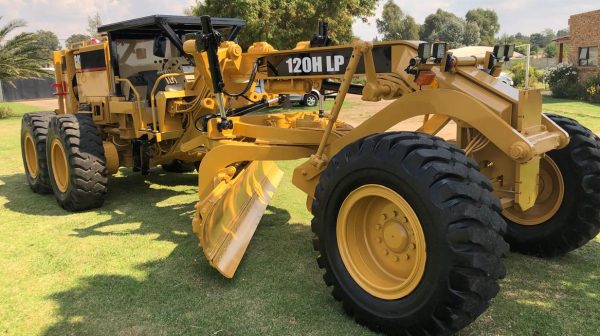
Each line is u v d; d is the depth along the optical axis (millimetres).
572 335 2992
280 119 4941
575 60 25156
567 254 4207
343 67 3812
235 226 4234
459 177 2674
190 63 6121
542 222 4066
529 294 3498
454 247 2580
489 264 2594
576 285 3625
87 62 6617
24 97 35344
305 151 4266
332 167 3174
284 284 3760
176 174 7703
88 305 3525
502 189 3354
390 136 2926
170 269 4094
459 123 3400
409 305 2838
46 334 3172
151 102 5719
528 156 2857
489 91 3160
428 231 2678
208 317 3312
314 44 4141
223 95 5031
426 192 2652
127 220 5445
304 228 4980
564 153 3850
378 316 2986
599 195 3773
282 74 4250
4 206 6164
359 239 3250
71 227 5250
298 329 3133
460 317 2658
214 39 4363
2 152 10414
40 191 6738
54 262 4289
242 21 6527
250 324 3209
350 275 3180
